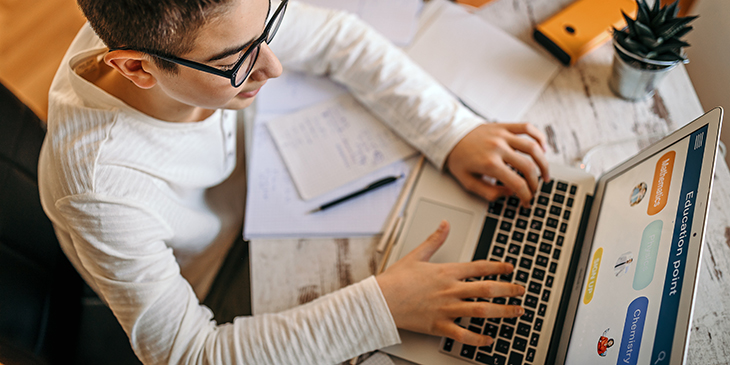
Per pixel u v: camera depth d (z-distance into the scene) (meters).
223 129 0.73
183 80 0.51
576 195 0.71
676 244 0.50
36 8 1.74
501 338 0.62
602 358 0.54
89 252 0.61
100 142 0.59
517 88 0.83
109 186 0.59
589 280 0.62
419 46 0.90
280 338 0.63
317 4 0.96
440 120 0.78
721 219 0.69
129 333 0.63
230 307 0.77
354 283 0.68
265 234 0.73
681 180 0.54
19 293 0.63
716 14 0.96
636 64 0.72
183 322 0.64
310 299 0.68
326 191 0.76
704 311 0.62
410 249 0.71
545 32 0.85
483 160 0.73
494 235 0.70
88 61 0.61
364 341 0.63
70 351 0.75
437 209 0.73
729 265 0.65
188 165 0.71
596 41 0.84
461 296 0.63
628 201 0.62
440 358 0.62
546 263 0.67
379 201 0.75
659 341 0.47
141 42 0.46
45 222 0.73
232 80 0.51
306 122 0.83
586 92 0.82
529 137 0.79
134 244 0.61
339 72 0.87
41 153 0.70
